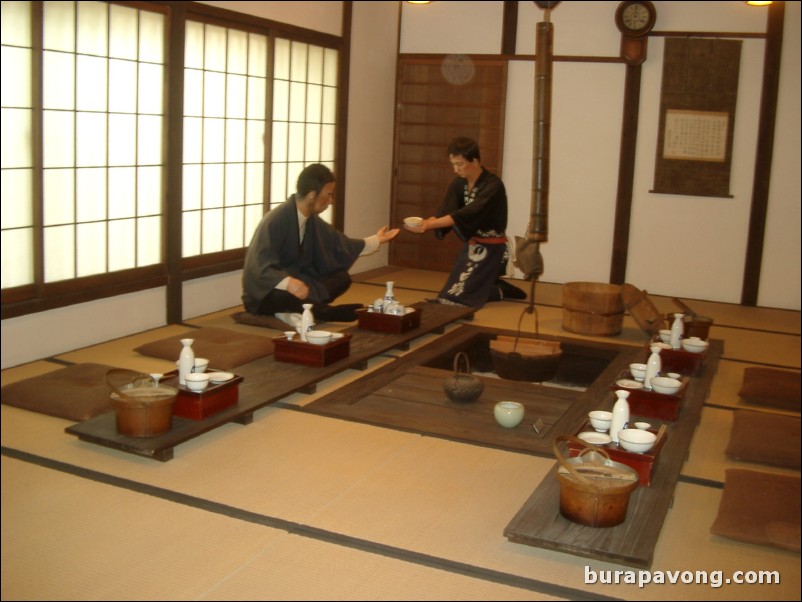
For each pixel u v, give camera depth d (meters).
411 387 3.86
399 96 7.59
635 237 7.01
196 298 5.25
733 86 6.55
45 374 3.74
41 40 3.91
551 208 7.20
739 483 2.84
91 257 4.44
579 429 2.97
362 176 7.23
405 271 7.55
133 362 4.10
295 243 4.99
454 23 7.32
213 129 5.30
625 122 6.86
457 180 5.71
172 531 2.43
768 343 5.30
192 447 3.07
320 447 3.11
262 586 2.15
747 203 6.65
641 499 2.63
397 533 2.47
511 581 2.24
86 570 2.20
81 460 2.92
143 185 4.75
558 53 7.00
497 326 5.35
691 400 3.71
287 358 3.97
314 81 6.36
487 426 3.38
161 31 4.71
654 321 5.07
